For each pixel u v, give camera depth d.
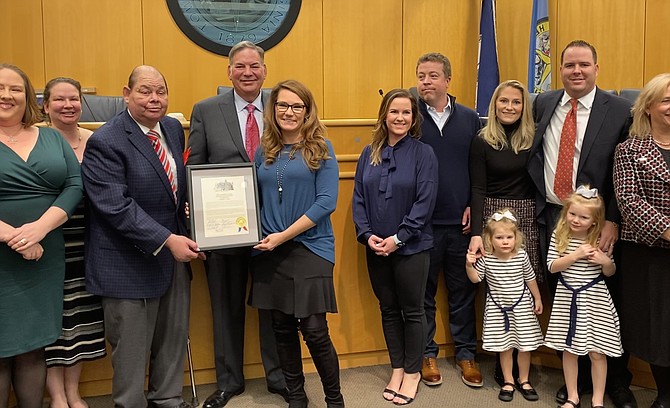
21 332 2.17
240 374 2.78
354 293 3.04
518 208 2.82
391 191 2.64
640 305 2.45
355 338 3.07
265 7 4.66
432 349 2.99
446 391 2.84
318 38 4.77
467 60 5.01
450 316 3.08
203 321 2.86
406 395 2.71
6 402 2.22
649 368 2.81
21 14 4.29
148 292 2.35
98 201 2.26
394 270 2.70
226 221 2.38
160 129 2.46
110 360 2.79
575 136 2.67
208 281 2.71
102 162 2.27
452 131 2.93
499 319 2.77
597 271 2.56
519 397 2.77
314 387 2.89
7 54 4.30
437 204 2.94
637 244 2.45
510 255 2.74
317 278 2.41
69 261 2.42
